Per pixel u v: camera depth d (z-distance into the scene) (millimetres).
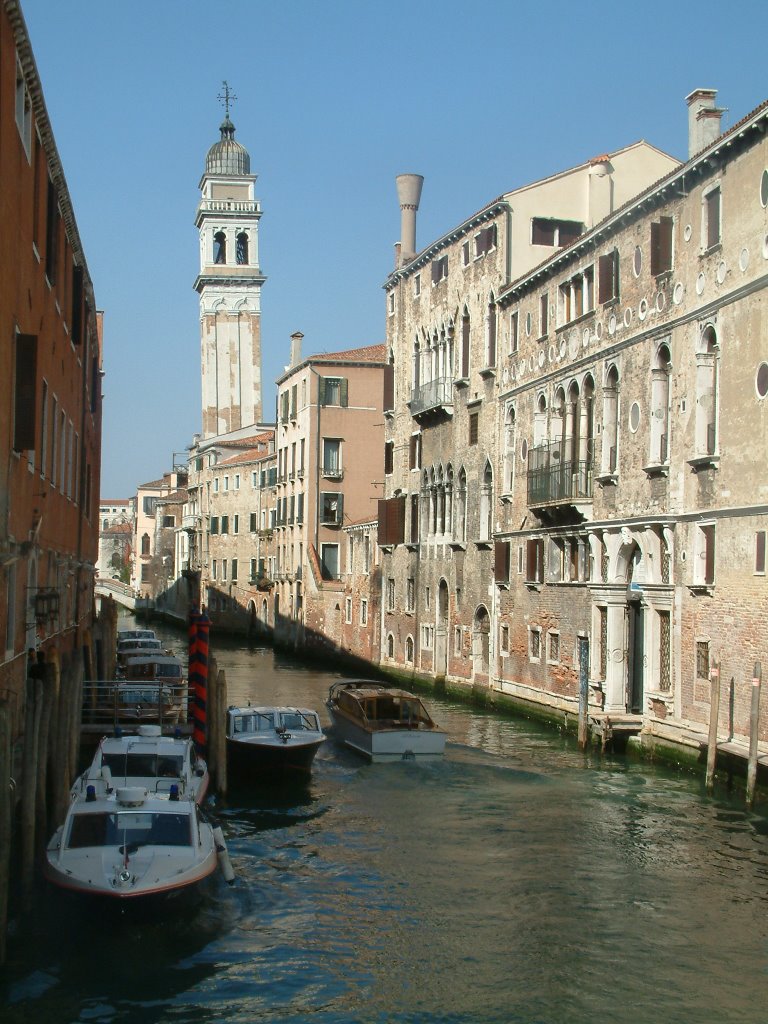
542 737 29688
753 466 21953
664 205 25766
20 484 18453
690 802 21906
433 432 42281
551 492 30766
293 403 63281
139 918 14422
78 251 26766
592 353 29250
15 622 18453
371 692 28344
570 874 17703
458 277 39938
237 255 99375
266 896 16797
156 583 100250
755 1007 13102
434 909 16219
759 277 21719
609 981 13773
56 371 23297
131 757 19469
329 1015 12898
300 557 61344
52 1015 12789
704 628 23641
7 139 15938
